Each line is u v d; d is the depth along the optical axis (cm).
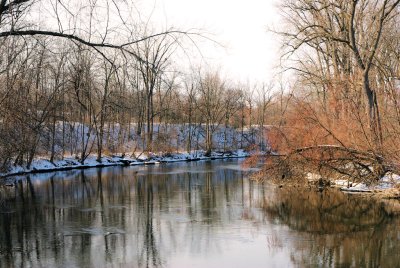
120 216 1819
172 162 4778
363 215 1764
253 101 6712
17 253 1332
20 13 712
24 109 2312
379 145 2058
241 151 5997
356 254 1279
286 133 2548
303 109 2502
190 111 5525
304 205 2005
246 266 1198
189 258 1270
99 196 2331
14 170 3294
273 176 2569
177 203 2108
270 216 1791
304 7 2377
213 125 5709
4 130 2083
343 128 2273
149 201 2166
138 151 4966
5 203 2127
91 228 1622
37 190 2564
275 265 1199
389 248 1329
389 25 2611
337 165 2270
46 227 1642
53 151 3744
